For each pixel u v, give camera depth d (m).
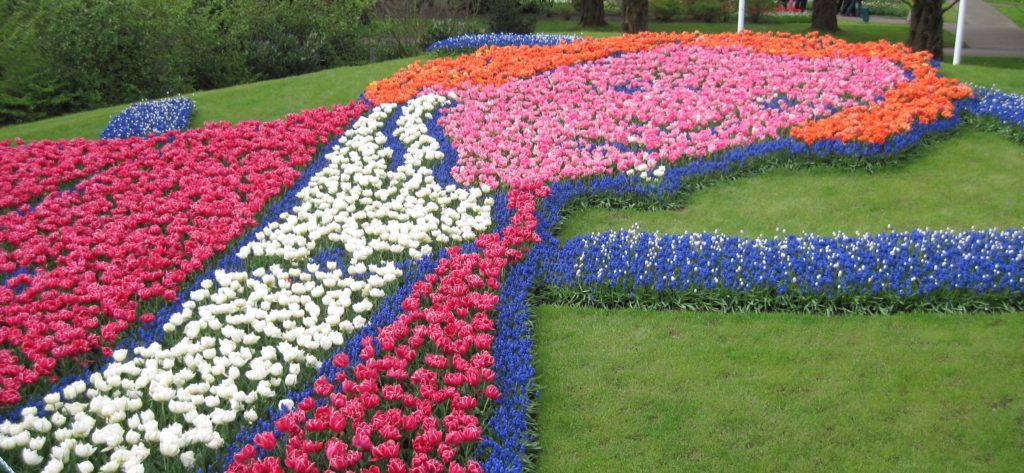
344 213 9.38
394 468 4.91
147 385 6.33
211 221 9.08
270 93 15.65
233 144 11.83
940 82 13.14
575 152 10.98
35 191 10.32
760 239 8.77
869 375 6.57
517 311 7.38
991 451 5.72
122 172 10.88
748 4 33.00
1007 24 35.38
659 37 16.62
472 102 13.34
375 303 7.52
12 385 6.06
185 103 14.91
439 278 7.88
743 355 6.91
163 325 6.82
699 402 6.34
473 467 5.06
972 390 6.34
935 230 8.81
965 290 7.54
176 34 18.52
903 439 5.87
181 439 5.24
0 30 17.23
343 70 16.94
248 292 7.96
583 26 30.14
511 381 6.30
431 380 5.94
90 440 5.69
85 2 17.67
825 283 7.59
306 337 6.57
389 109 13.19
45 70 16.86
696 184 10.51
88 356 6.77
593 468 5.70
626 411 6.29
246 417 5.63
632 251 8.31
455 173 10.51
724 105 12.46
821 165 10.95
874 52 14.80
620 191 10.13
